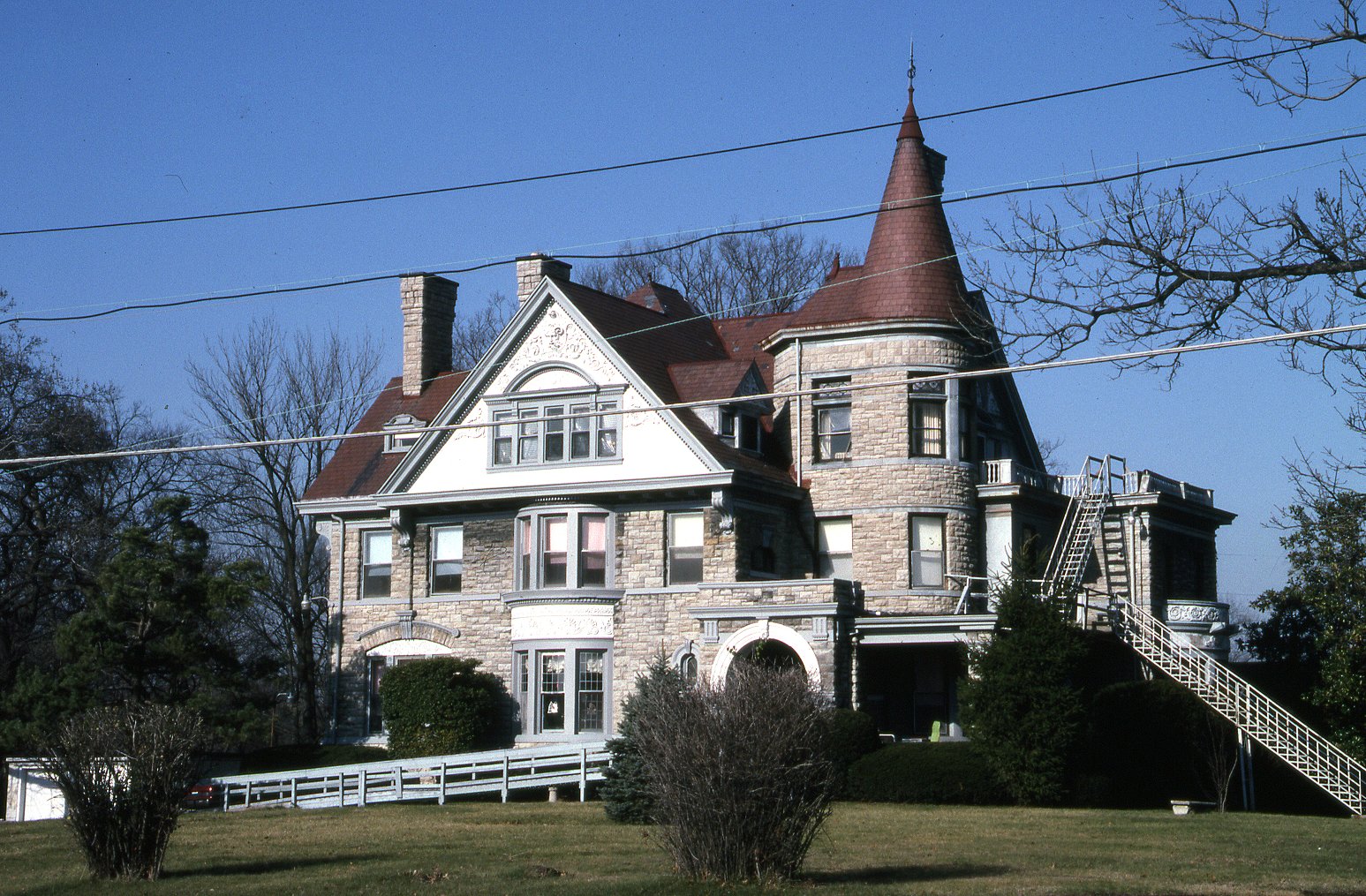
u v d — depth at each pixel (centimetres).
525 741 4438
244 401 6094
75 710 4041
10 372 5250
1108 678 4244
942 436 4466
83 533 5159
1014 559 3956
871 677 4428
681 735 2000
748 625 4081
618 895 1931
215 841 2752
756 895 1903
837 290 4634
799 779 1997
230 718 4203
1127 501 4700
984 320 1941
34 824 3300
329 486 4988
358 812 3400
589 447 4466
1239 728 3741
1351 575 3969
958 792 3522
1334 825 3069
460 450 4659
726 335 5247
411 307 5209
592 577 4447
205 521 6219
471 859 2405
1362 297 1703
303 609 5947
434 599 4722
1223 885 2052
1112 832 2798
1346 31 1628
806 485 4547
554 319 4566
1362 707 4003
